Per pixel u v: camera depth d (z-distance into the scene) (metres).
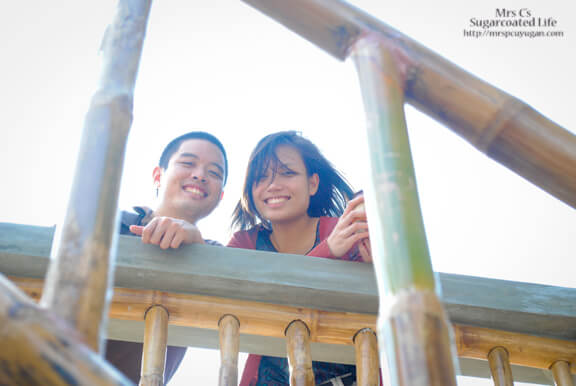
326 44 1.12
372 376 1.76
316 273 1.80
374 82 1.03
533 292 1.88
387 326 0.79
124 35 1.01
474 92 1.06
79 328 0.69
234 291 1.77
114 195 0.81
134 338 1.91
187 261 1.75
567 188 1.05
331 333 1.83
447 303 1.82
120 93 0.93
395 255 0.82
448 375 0.73
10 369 0.61
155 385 1.62
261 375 2.30
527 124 1.05
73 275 0.73
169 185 2.79
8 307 0.63
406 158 0.93
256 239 2.73
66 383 0.60
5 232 1.68
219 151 2.94
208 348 1.97
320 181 2.93
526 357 1.88
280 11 1.13
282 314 1.80
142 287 1.75
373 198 0.90
